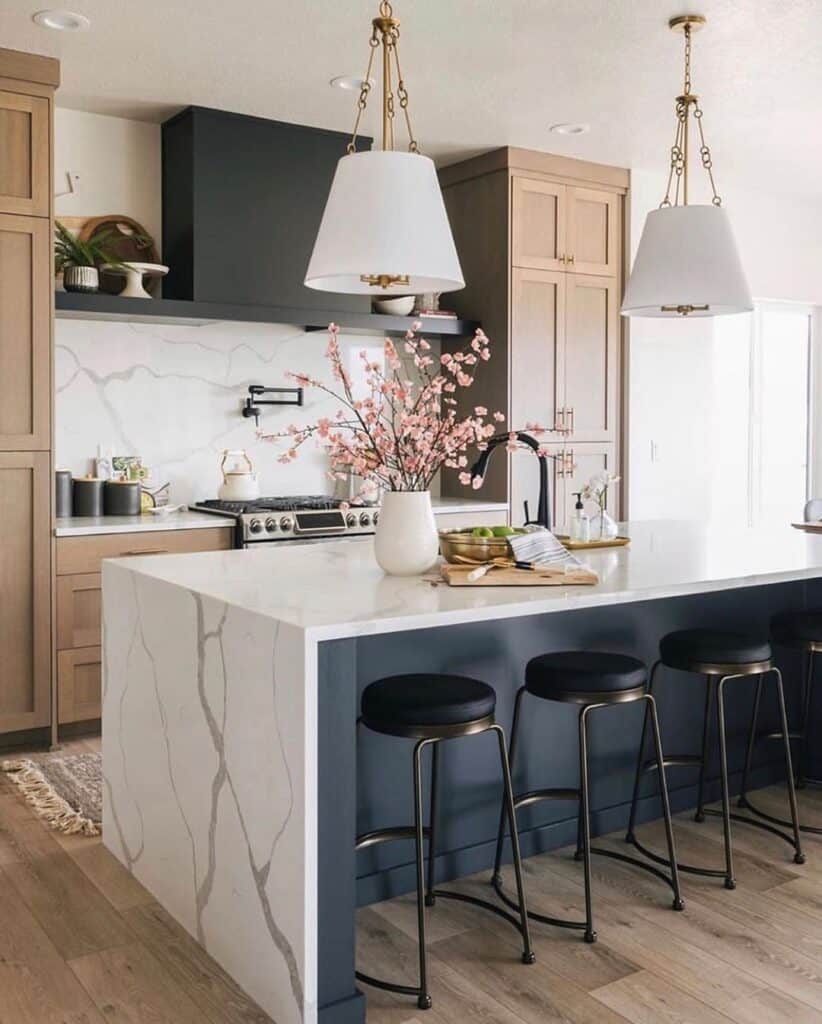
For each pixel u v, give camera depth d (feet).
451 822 9.53
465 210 18.69
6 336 13.21
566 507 18.89
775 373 22.76
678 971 7.95
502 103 15.29
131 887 9.48
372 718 7.79
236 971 7.88
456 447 9.26
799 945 8.37
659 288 10.52
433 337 19.25
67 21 12.17
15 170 13.16
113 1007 7.51
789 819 11.25
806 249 22.26
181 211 15.74
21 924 8.76
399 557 9.13
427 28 12.43
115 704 9.94
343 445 9.11
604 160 18.56
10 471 13.33
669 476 20.44
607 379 19.34
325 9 11.85
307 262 16.48
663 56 13.44
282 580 8.94
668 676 11.27
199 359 16.78
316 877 7.04
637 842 10.30
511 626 9.85
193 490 16.79
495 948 8.30
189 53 13.23
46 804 11.50
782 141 17.40
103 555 13.99
